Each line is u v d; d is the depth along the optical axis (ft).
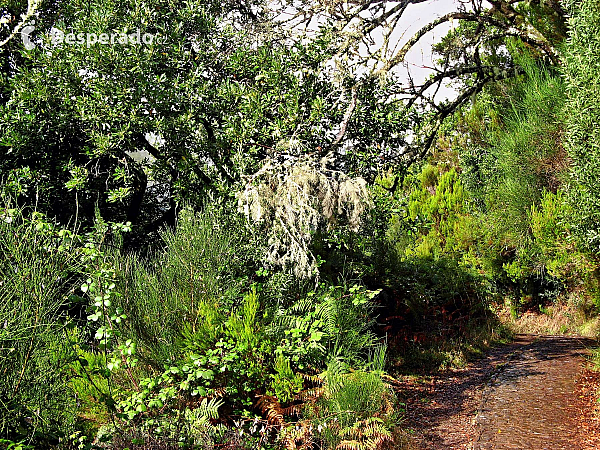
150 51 26.00
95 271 15.44
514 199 43.88
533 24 40.37
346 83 29.12
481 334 38.96
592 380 25.36
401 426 19.95
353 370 20.16
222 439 15.56
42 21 27.37
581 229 27.30
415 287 34.19
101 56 25.25
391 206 29.68
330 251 28.12
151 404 14.70
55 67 25.00
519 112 44.37
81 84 25.95
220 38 28.94
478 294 44.34
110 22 25.93
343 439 16.61
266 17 30.86
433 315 36.86
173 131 26.40
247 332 18.28
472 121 58.54
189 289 19.56
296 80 27.35
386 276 33.09
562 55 33.81
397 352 30.45
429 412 22.41
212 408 16.29
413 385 26.32
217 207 23.73
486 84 47.96
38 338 12.64
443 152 65.51
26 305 12.60
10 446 11.69
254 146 26.50
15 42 25.63
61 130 26.58
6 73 27.30
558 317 50.90
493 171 50.93
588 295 42.22
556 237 36.78
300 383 18.11
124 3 26.40
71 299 14.76
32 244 13.92
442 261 42.73
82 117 25.09
